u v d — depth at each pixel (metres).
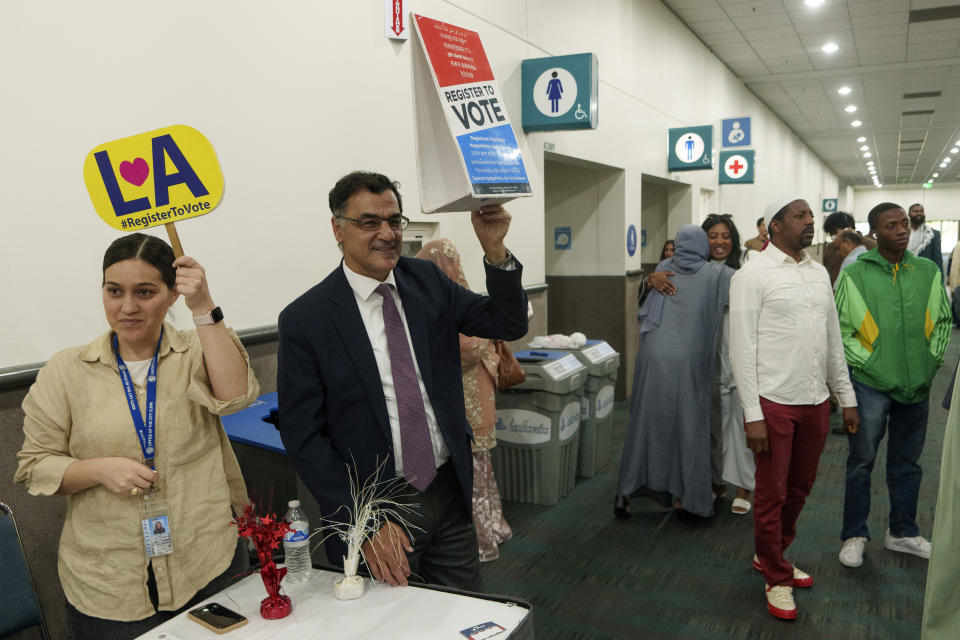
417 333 1.72
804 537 3.67
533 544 3.64
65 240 2.40
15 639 2.26
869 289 3.13
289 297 3.26
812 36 8.97
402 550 1.56
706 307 3.66
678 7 7.93
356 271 1.68
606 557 3.48
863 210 34.72
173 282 1.61
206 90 2.84
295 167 3.26
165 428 1.59
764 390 2.73
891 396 3.16
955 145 19.28
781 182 15.66
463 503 1.81
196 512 1.62
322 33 3.38
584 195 7.05
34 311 2.32
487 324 1.81
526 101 5.03
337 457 1.68
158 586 1.57
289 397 1.67
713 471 4.00
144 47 2.61
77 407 1.58
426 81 1.68
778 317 2.69
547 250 7.30
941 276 3.15
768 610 2.94
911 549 3.42
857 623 2.82
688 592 3.11
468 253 4.54
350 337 1.65
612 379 4.91
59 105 2.36
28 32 2.27
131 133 2.58
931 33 8.78
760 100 13.04
